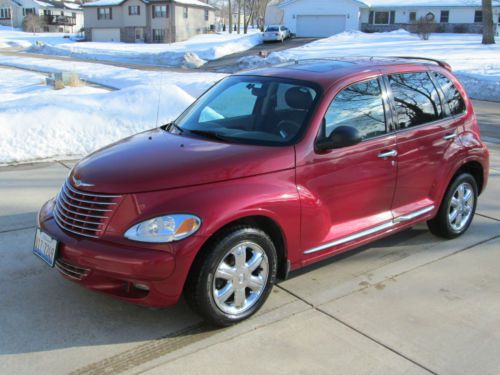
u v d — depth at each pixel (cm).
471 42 4059
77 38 6781
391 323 371
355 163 414
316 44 4228
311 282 432
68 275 350
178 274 326
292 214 372
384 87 449
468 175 527
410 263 473
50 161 806
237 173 354
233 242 343
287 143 383
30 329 357
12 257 466
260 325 365
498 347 344
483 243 523
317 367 320
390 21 5362
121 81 2109
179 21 6262
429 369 320
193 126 436
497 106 1691
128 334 353
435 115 493
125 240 328
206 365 320
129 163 361
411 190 471
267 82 441
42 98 1022
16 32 7688
